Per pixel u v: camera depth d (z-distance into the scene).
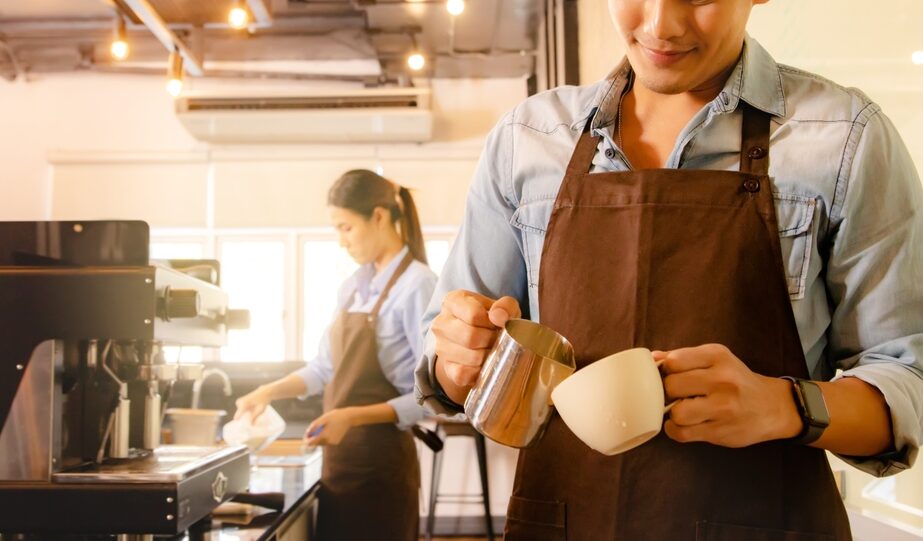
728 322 0.82
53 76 5.90
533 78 5.87
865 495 1.17
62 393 1.21
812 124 0.85
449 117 5.93
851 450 0.76
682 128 0.92
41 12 5.44
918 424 0.76
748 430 0.70
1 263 1.23
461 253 1.05
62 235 1.23
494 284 1.03
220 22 4.62
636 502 0.82
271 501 1.64
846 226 0.82
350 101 5.43
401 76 5.71
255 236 5.90
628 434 0.70
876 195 0.81
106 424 1.33
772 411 0.71
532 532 0.86
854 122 0.83
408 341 2.42
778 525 0.80
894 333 0.81
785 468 0.80
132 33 5.52
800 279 0.83
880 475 0.79
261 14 4.32
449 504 5.27
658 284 0.84
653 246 0.85
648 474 0.82
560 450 0.86
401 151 5.87
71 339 1.19
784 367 0.81
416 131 5.62
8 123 5.86
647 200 0.86
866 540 1.13
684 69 0.81
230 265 5.88
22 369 1.18
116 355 1.34
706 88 0.91
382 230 2.50
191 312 1.23
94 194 5.81
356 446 2.22
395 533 2.22
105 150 5.82
